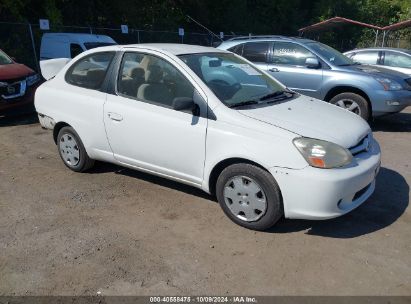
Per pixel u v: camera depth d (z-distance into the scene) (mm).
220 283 3129
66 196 4645
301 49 8055
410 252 3521
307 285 3102
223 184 3934
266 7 30812
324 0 33156
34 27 15766
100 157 4961
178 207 4359
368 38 32594
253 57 8539
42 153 6219
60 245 3645
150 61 4410
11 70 8367
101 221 4074
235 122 3775
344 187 3475
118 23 20797
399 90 7312
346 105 7660
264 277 3195
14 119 8539
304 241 3689
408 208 4344
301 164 3471
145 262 3389
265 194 3670
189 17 24500
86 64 5012
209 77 4207
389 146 6680
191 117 4000
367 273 3236
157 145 4281
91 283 3133
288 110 4078
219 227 3939
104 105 4672
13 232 3867
